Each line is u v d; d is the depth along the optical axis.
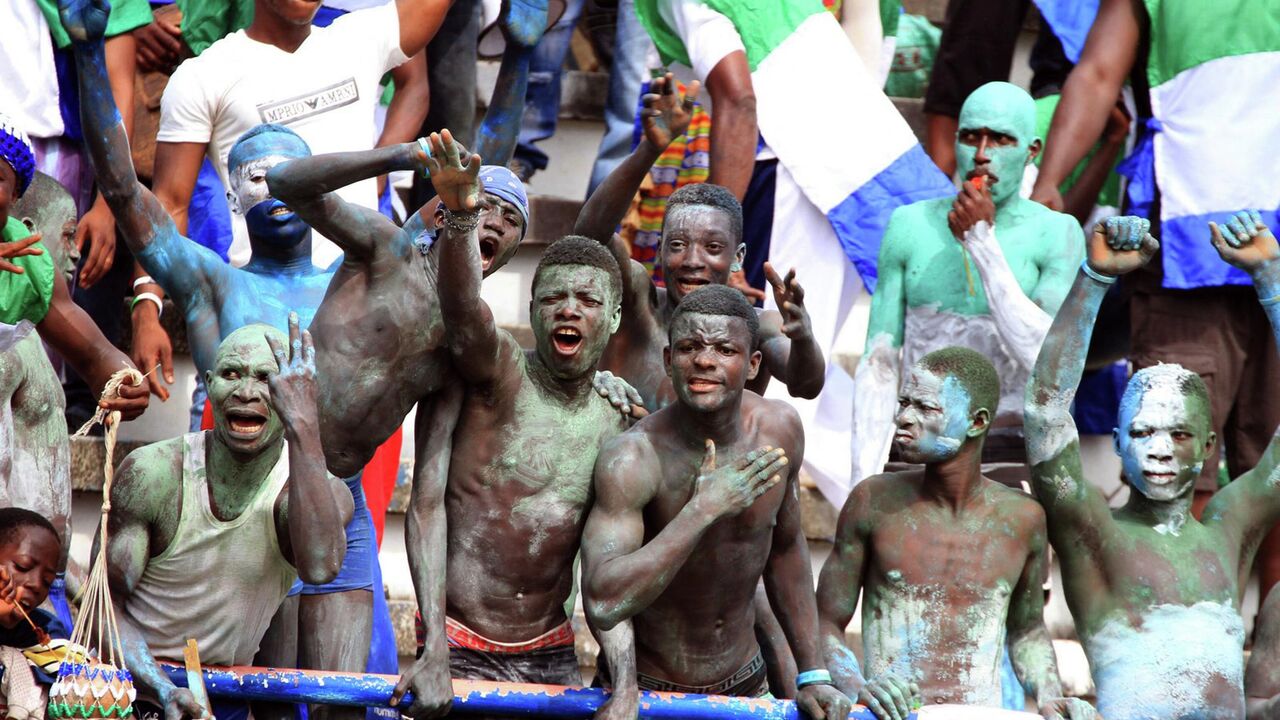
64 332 20.27
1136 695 18.44
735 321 17.11
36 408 17.84
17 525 16.11
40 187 21.16
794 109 23.84
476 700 16.70
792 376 19.17
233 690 16.56
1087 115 23.48
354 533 18.28
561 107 27.56
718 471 16.52
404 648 22.55
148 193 18.91
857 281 24.20
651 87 19.34
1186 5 22.91
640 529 17.19
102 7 18.06
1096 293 18.41
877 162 23.83
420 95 24.48
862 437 21.73
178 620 16.77
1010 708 19.09
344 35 22.08
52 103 23.06
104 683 15.41
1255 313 22.86
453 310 16.94
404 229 18.92
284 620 18.17
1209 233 22.55
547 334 17.58
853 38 25.41
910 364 22.19
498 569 17.75
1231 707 18.36
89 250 23.45
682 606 17.61
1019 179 22.09
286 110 21.56
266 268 19.38
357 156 17.03
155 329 22.55
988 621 18.16
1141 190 23.12
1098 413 25.67
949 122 25.97
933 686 18.05
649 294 20.08
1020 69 29.09
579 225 19.55
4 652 15.80
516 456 17.78
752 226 24.28
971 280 22.00
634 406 18.38
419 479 17.56
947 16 26.22
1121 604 18.70
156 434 23.97
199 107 21.50
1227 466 23.27
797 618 17.78
